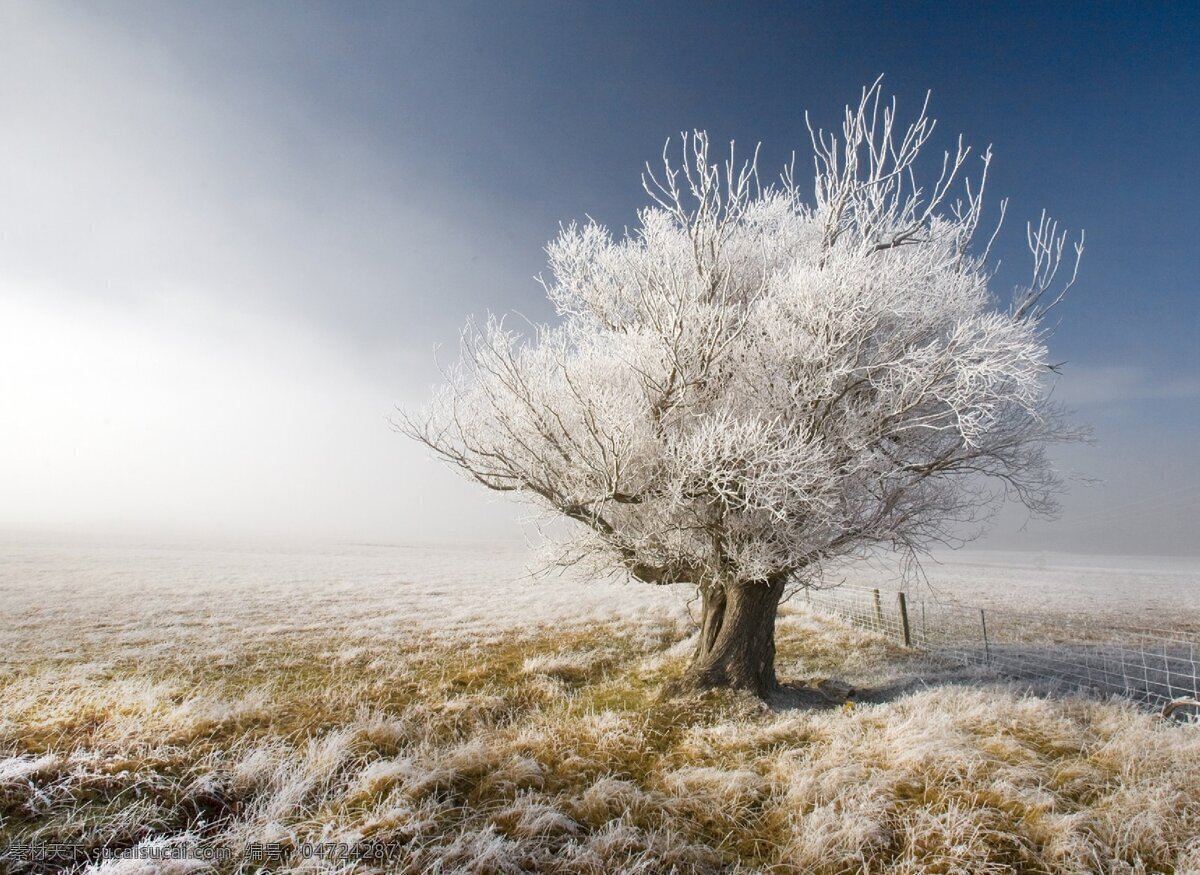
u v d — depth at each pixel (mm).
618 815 4781
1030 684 8672
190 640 12977
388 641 13273
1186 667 10188
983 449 7941
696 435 6734
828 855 4102
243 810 4664
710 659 8141
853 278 6422
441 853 4027
